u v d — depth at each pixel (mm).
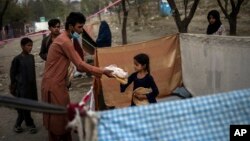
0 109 7680
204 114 2246
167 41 6434
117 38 24578
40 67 13141
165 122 2227
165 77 6465
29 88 5801
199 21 26156
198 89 6051
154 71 6398
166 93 6477
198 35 5809
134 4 35625
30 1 52656
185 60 6414
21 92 5758
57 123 4688
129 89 6211
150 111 2229
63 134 4758
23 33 39562
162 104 2238
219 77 5320
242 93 2273
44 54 6777
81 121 2162
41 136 5969
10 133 6184
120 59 6219
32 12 52906
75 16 4492
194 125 2232
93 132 2168
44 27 35719
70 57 4480
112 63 6184
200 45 5785
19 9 42031
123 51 6219
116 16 36875
